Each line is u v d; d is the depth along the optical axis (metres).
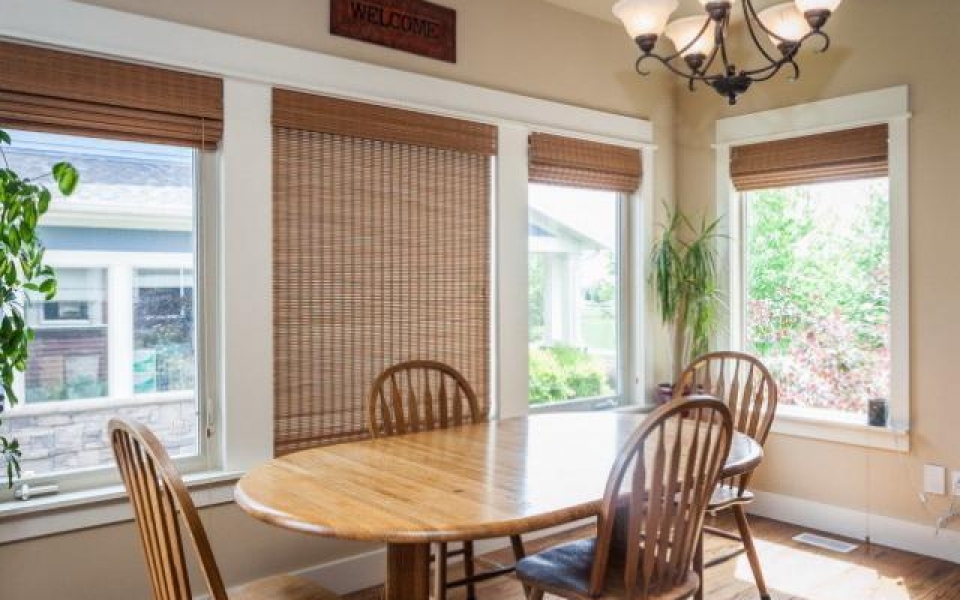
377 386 2.56
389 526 1.48
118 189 2.54
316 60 2.86
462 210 3.36
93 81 2.38
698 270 3.97
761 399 2.94
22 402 2.38
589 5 3.72
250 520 2.74
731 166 4.06
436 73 3.24
